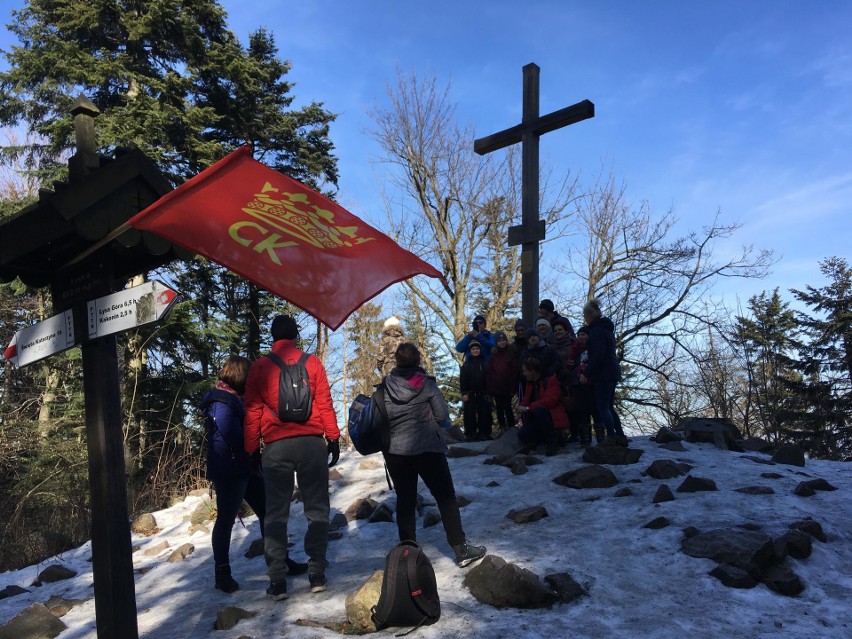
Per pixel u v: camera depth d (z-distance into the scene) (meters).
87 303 3.11
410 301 22.28
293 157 21.86
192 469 9.66
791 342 28.45
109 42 16.97
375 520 5.84
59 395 15.60
